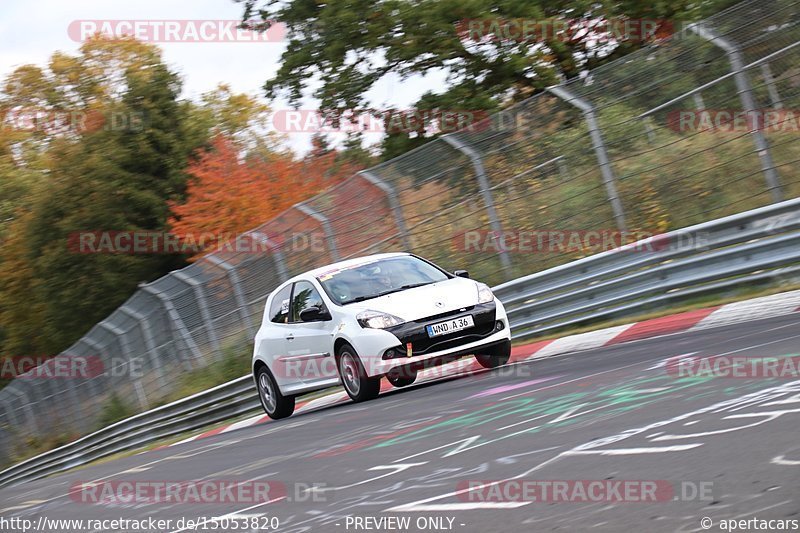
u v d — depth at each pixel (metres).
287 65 98.88
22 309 156.25
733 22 46.59
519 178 54.44
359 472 22.89
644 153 50.31
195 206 113.50
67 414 95.56
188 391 72.12
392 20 91.62
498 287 52.56
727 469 15.70
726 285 43.16
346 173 109.81
